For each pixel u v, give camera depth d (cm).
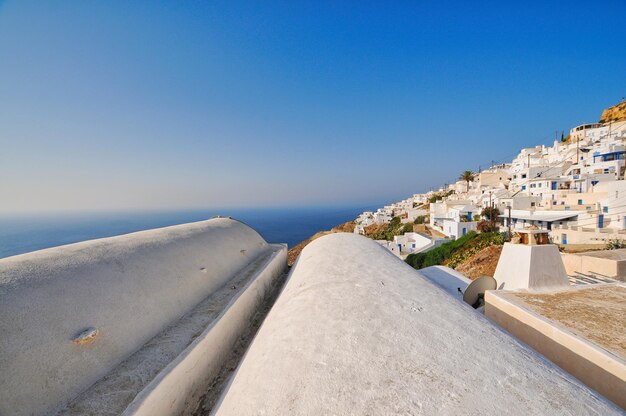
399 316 327
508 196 4228
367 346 275
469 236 3028
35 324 284
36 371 258
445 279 770
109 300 367
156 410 272
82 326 316
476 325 322
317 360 264
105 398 272
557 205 3334
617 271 773
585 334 355
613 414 211
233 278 636
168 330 402
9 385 239
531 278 523
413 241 3944
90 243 479
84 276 374
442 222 4522
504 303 462
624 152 4078
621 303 446
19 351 258
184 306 462
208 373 377
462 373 240
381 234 6091
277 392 236
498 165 8494
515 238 593
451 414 201
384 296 379
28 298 300
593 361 324
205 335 379
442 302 373
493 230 3262
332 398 220
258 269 699
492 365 253
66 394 266
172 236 627
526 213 3375
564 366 357
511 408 208
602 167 4053
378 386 228
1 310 272
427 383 229
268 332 355
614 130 6209
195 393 342
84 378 285
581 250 2308
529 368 254
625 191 2655
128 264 446
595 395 233
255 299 591
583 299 464
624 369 293
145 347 358
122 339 342
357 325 310
